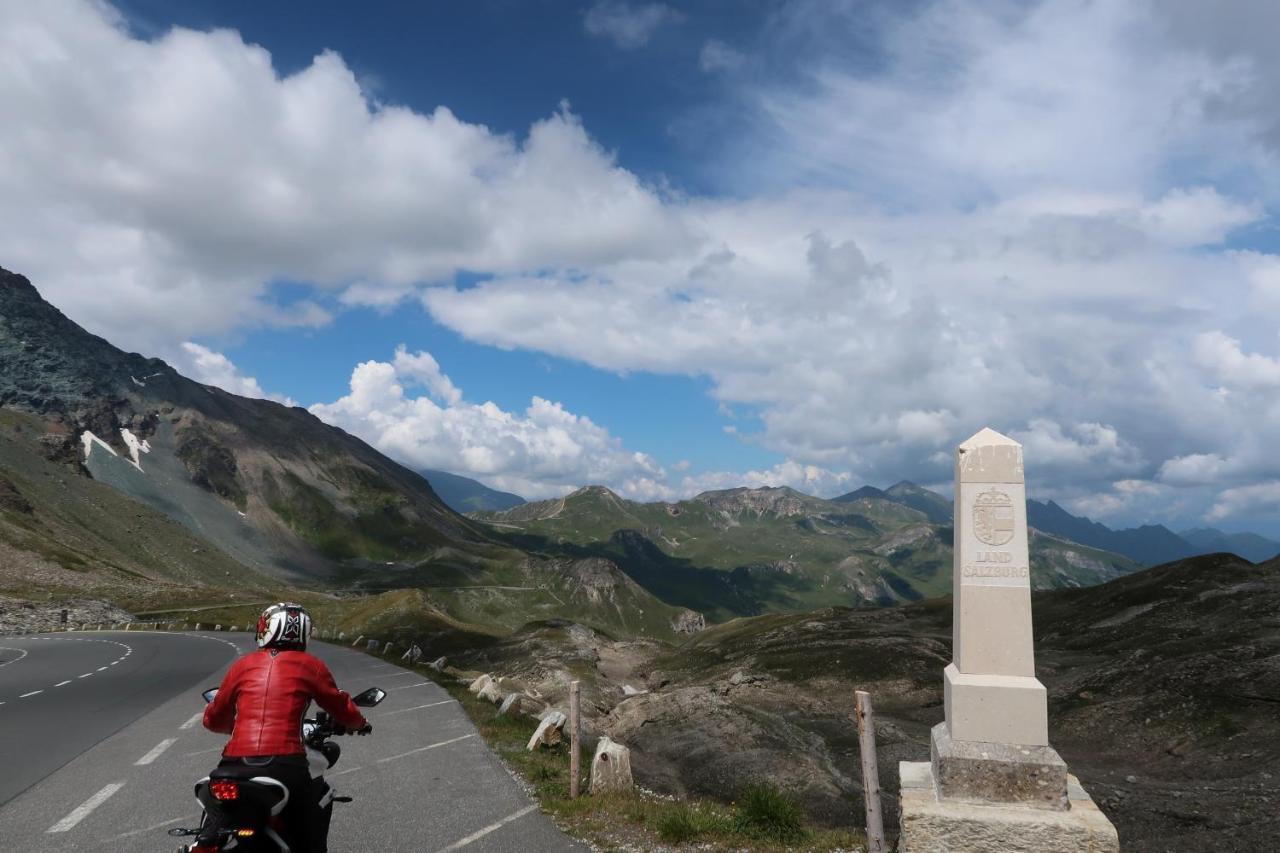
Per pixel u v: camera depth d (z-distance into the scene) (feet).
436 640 246.47
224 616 309.42
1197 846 45.21
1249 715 69.56
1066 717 83.61
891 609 196.34
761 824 32.58
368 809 33.65
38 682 89.56
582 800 35.45
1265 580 128.47
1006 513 23.35
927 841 20.90
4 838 29.40
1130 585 149.18
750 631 214.28
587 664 183.42
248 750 16.81
